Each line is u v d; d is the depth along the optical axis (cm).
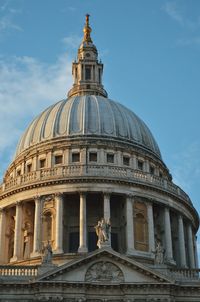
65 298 6269
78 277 6406
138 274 6481
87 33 11744
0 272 6556
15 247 8200
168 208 8744
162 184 8856
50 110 10081
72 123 9519
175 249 8812
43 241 8125
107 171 8544
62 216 8156
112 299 6356
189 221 9288
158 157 9838
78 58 11325
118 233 8406
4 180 10044
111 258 6544
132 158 9306
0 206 8762
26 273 6581
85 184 8319
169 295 6381
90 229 8306
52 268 6500
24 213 8550
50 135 9438
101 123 9506
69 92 11056
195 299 6538
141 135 9800
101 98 10269
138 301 6334
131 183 8450
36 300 6234
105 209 8181
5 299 6256
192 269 6938
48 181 8362
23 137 9988
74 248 8200
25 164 9438
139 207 8469
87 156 9094
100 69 11306
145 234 8344
